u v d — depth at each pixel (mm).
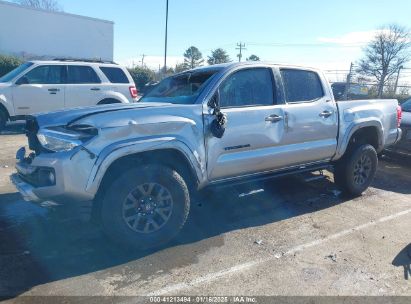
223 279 3320
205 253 3797
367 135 5867
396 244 4090
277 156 4586
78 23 29797
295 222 4656
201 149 3930
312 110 4891
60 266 3473
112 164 3605
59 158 3314
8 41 26969
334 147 5195
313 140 4961
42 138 3547
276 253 3830
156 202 3758
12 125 10500
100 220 3635
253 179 4598
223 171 4172
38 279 3244
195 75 4523
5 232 4168
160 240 3803
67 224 4387
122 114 3568
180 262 3604
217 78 4191
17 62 24000
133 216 3660
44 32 28375
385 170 7570
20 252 3721
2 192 5492
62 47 29375
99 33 30969
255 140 4336
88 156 3340
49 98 10375
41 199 3430
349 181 5523
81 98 10742
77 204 3445
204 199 5203
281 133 4570
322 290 3186
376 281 3344
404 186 6438
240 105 4312
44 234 4133
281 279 3342
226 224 4559
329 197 5664
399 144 7688
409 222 4738
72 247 3846
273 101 4602
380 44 40625
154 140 3588
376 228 4516
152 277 3328
